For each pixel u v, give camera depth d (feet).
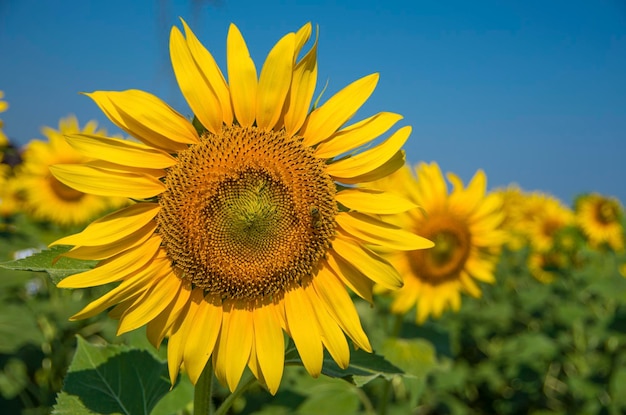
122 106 1.45
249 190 1.57
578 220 6.16
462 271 3.37
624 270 5.75
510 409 4.96
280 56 1.54
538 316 5.80
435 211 3.27
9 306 3.28
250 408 2.83
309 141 1.62
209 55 1.53
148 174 1.51
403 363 2.56
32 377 3.43
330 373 1.55
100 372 1.68
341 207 1.66
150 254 1.51
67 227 4.66
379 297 3.60
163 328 1.53
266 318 1.60
